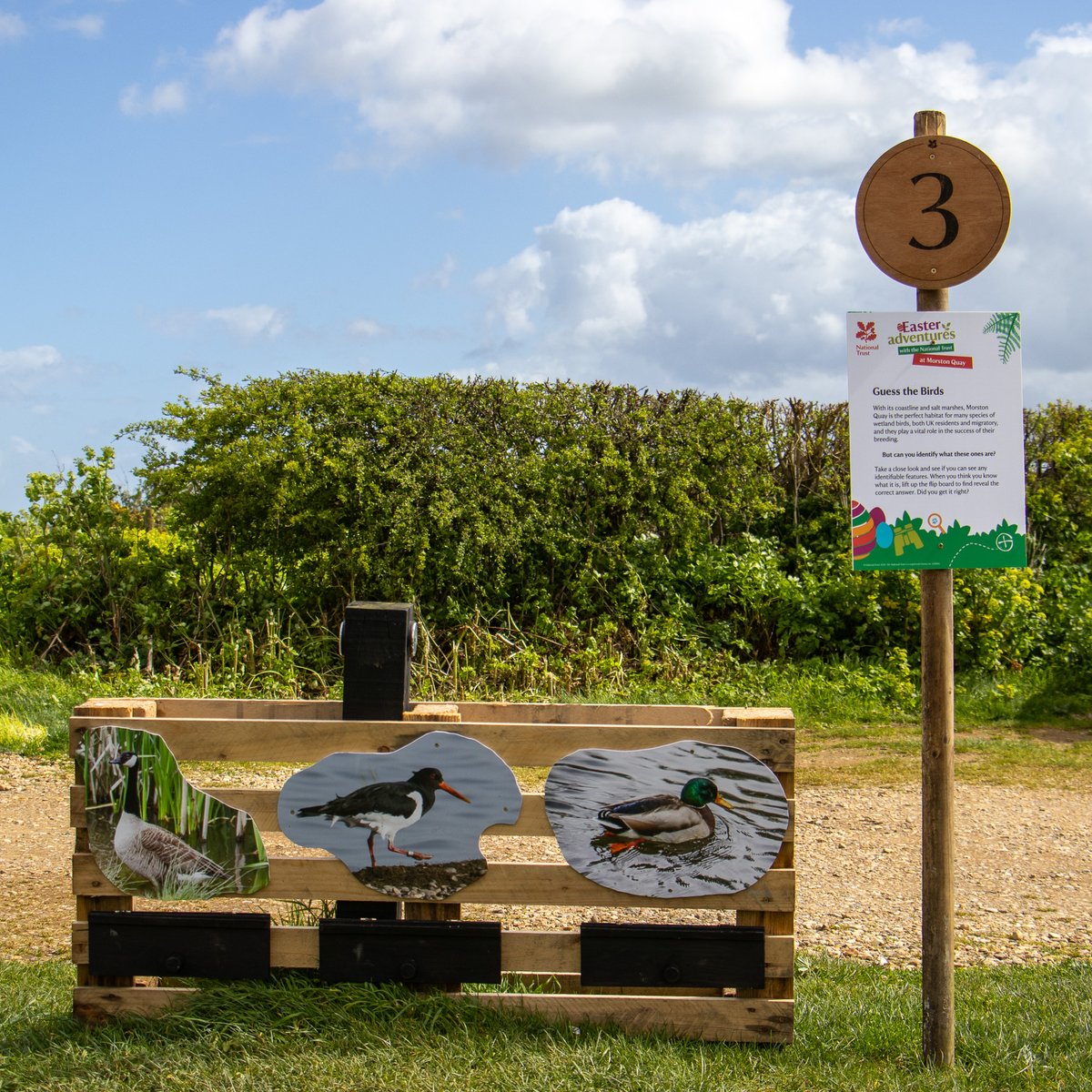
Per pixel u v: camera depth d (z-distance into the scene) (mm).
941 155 4699
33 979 5219
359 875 4617
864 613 14805
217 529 14531
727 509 16172
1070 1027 4883
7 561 15211
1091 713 12938
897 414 4660
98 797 4641
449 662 13688
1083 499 17297
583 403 15625
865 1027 4812
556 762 4617
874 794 9789
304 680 13438
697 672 14062
